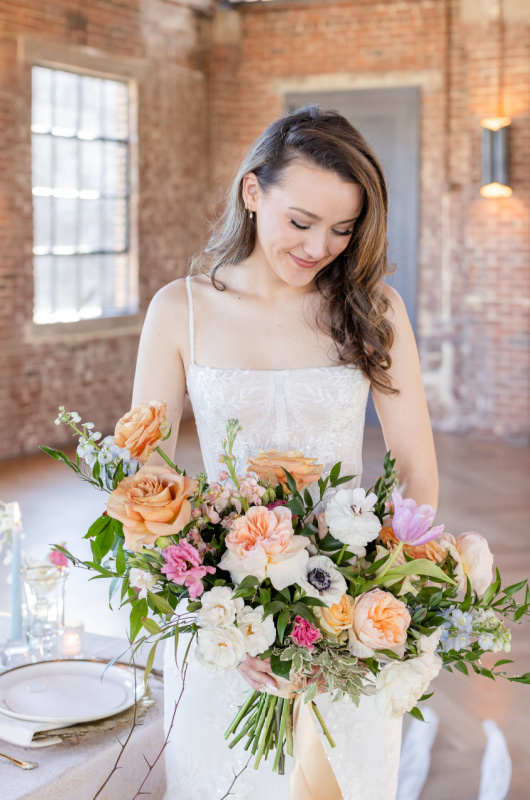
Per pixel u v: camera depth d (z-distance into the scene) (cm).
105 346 844
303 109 165
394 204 871
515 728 323
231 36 927
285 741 148
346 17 875
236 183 176
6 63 716
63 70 782
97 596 441
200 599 138
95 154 827
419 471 176
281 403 171
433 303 870
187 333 179
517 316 831
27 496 633
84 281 830
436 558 140
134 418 141
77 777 150
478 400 857
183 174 922
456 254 855
